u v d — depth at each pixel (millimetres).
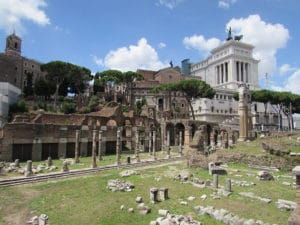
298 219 13461
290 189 25859
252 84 158125
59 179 33812
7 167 39250
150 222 18422
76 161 47188
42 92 104188
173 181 30484
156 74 148375
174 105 120938
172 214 19703
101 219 20031
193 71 188000
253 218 18484
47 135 53000
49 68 99375
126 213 20828
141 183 29875
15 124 48531
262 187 26688
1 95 66750
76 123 65250
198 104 124188
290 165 36062
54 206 23516
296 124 131125
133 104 121062
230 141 66312
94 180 32375
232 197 23359
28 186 30047
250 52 161625
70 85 109125
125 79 122875
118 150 46125
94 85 120438
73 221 20156
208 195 24422
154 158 52688
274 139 53500
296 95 102812
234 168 38281
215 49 166625
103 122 70562
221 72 162250
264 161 38500
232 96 132500
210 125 88500
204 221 18391
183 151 70000
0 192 27406
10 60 103000
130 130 73500
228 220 17938
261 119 119312
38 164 44562
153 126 82125
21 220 21125
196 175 33688
